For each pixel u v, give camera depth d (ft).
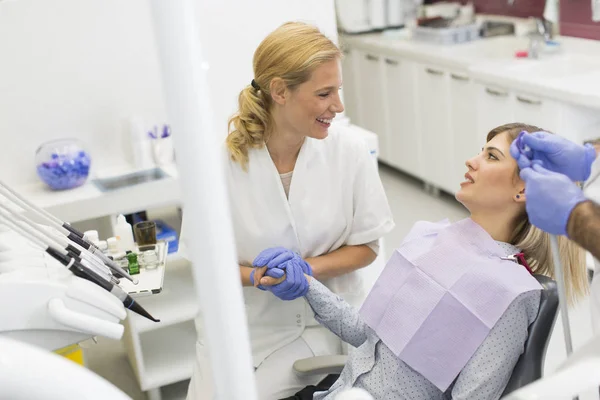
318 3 9.26
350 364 5.01
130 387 8.42
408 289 4.60
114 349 9.21
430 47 14.40
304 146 5.65
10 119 9.41
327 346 5.89
